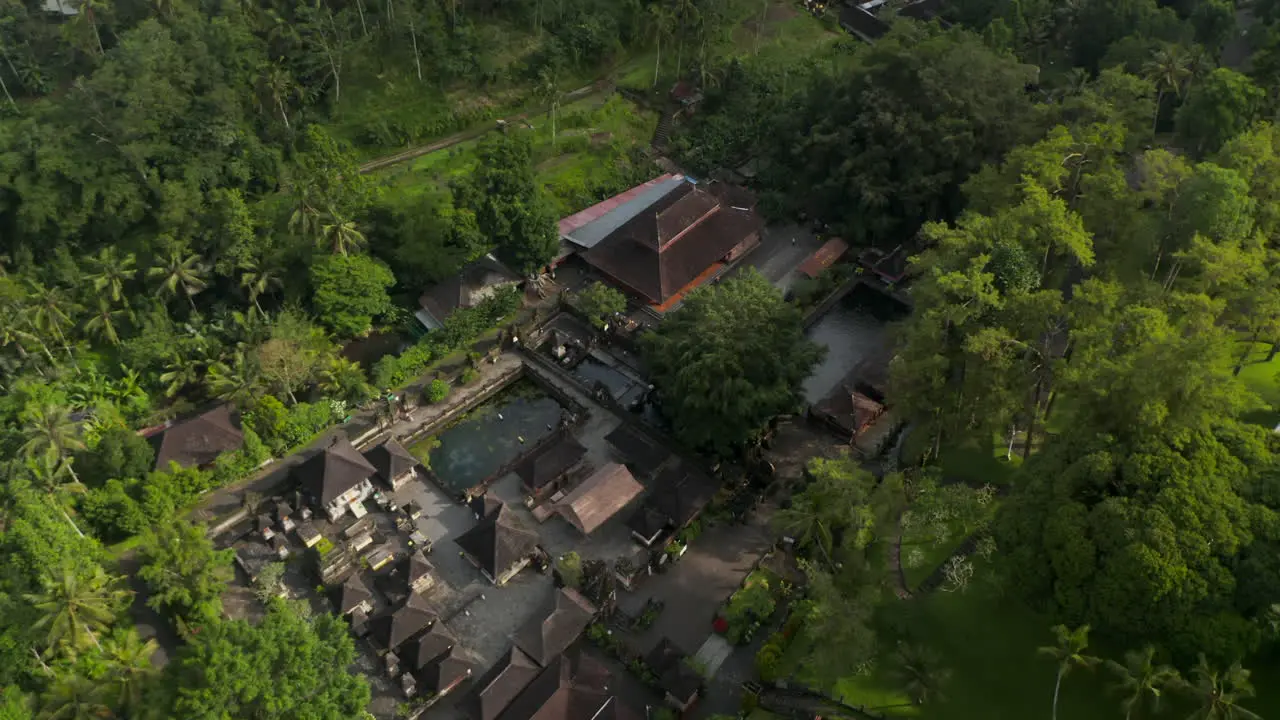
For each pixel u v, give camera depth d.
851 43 188.50
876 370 121.38
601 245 140.25
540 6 174.00
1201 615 72.00
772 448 115.00
